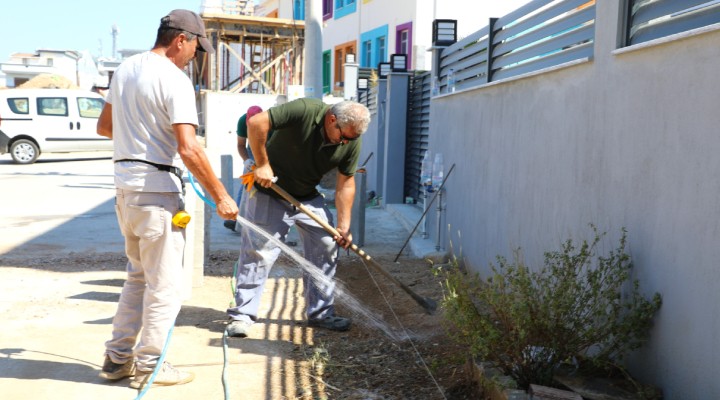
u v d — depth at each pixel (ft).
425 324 17.31
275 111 15.08
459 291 12.88
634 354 12.12
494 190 20.42
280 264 24.88
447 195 26.21
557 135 15.78
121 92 12.27
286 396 12.91
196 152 12.00
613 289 12.15
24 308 18.33
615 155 12.96
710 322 9.95
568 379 11.96
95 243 28.35
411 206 37.52
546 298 12.19
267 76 96.84
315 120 15.47
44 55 208.85
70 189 46.78
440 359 14.67
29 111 65.16
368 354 15.25
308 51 37.55
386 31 68.13
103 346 15.33
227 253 26.43
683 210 10.69
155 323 12.73
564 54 16.12
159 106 12.10
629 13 12.87
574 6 15.99
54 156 73.20
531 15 19.27
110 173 58.29
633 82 12.35
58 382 13.19
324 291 17.02
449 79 27.61
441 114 27.78
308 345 15.85
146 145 12.21
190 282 19.49
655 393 11.10
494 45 21.99
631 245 12.28
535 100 17.22
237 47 109.29
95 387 13.02
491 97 20.89
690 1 11.08
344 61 80.94
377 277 22.88
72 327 16.71
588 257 13.87
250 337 16.29
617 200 12.84
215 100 76.79
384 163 41.24
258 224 16.28
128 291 13.15
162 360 12.97
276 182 16.26
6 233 30.25
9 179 52.70
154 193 12.28
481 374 12.32
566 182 15.21
